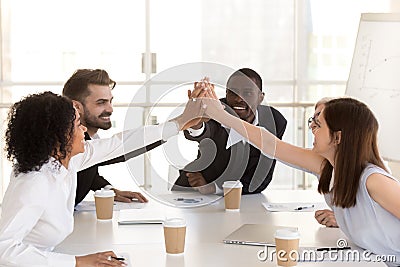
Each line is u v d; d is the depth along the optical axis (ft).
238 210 10.01
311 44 19.11
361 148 8.07
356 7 19.15
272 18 18.97
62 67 18.85
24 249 6.99
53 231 7.56
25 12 18.63
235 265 7.25
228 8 18.92
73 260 7.11
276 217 9.59
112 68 18.95
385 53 13.21
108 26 18.86
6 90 18.70
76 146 7.68
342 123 8.10
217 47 19.01
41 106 7.26
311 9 19.04
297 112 18.95
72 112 7.46
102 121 10.92
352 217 8.14
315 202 10.59
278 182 18.98
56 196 7.46
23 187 7.17
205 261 7.41
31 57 18.72
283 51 19.04
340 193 8.07
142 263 7.34
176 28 18.95
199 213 9.84
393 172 18.01
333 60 19.16
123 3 18.85
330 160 8.47
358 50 13.75
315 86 19.20
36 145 7.20
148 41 18.95
